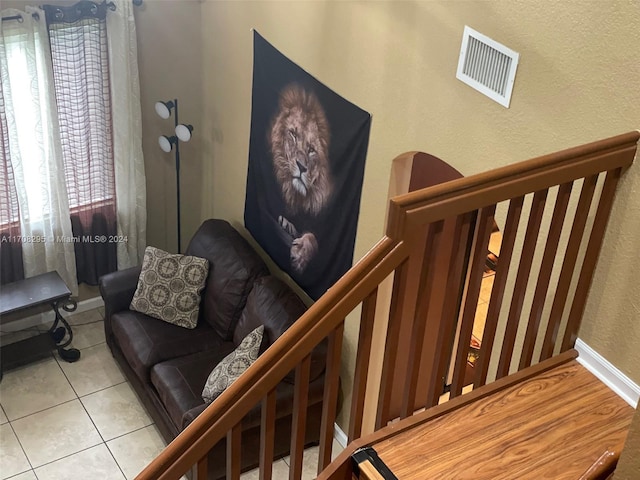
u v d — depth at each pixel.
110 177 6.35
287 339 2.52
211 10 6.02
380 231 4.77
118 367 6.29
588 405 3.02
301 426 2.75
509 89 3.50
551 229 2.84
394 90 4.31
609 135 3.04
